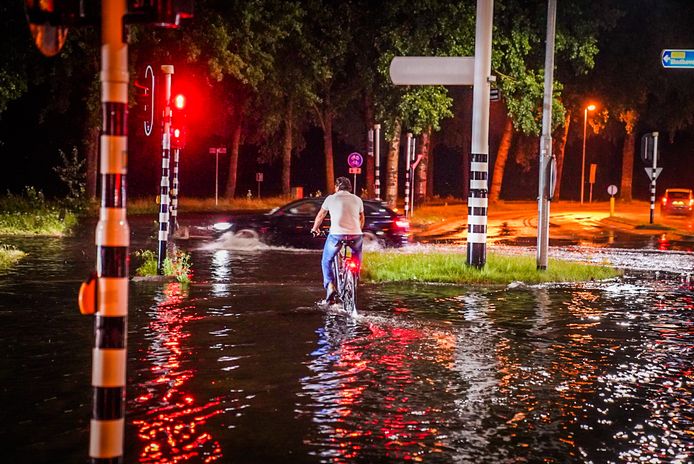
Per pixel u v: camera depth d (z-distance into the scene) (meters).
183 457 7.84
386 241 32.62
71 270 23.17
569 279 22.88
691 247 36.38
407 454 8.03
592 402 10.06
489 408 9.70
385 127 52.00
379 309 17.06
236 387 10.48
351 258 16.97
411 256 26.20
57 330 14.05
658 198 102.50
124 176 6.02
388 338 13.86
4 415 9.11
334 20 54.72
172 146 23.92
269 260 27.25
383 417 9.26
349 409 9.55
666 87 71.25
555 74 67.75
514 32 48.59
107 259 5.96
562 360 12.42
